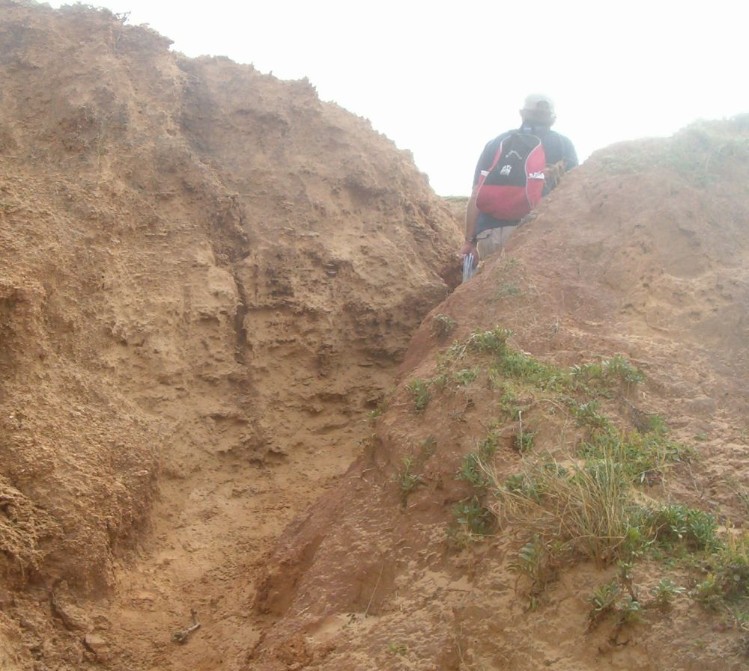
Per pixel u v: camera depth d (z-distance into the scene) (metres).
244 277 7.50
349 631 4.19
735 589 3.40
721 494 4.23
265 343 7.32
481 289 6.28
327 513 5.17
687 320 5.75
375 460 5.15
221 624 4.98
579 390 4.88
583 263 6.33
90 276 6.40
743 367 5.40
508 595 3.76
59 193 6.76
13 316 5.54
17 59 7.74
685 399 5.03
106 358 6.22
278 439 6.94
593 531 3.65
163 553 5.65
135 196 7.19
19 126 7.25
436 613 3.95
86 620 4.79
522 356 5.19
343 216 8.59
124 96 7.76
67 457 5.30
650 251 6.23
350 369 7.71
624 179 6.83
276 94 9.13
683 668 3.20
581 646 3.43
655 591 3.45
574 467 3.94
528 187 7.36
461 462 4.53
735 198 6.56
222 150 8.46
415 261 8.70
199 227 7.42
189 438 6.43
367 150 9.39
